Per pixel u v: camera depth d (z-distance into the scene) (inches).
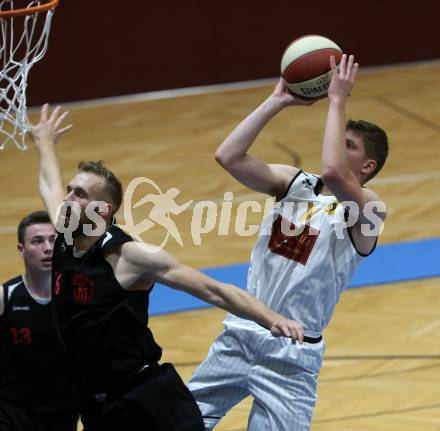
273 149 1095.6
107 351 348.2
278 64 1416.1
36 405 397.4
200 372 412.8
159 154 1103.6
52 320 394.3
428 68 1454.2
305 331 391.5
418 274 741.9
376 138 385.7
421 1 1454.2
